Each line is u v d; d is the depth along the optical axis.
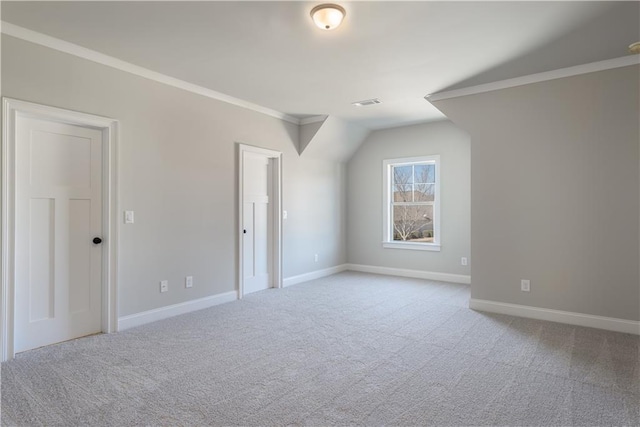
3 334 2.74
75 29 2.80
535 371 2.61
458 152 5.63
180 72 3.70
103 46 3.10
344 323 3.68
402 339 3.24
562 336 3.28
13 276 2.79
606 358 2.81
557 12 2.54
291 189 5.51
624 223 3.35
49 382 2.44
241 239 4.67
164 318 3.82
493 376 2.54
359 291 5.07
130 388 2.37
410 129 6.05
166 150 3.83
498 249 3.99
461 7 2.48
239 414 2.08
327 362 2.77
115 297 3.41
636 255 3.30
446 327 3.55
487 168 4.03
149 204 3.69
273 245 5.30
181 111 3.97
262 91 4.28
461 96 4.17
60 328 3.13
